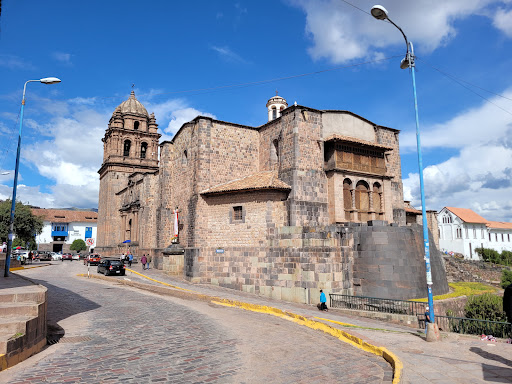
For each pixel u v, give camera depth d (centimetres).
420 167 1528
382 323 1770
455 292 2619
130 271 3850
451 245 7619
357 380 889
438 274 2652
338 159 2984
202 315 1720
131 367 943
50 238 9388
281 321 1658
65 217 9750
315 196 2878
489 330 1820
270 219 2731
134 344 1169
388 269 2361
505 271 4528
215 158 3203
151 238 4612
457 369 955
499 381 855
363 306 2273
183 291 2355
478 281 4269
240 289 2681
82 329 1363
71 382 823
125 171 6575
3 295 1124
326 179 2964
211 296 2203
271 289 2511
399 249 2383
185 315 1700
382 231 2430
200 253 2936
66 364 950
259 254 2628
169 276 3319
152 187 4741
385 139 3494
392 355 1052
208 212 3041
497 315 2130
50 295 2170
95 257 5303
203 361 1011
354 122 3259
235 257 2766
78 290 2447
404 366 980
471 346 1216
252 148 3419
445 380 866
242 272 2702
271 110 4812
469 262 5112
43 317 1135
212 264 2886
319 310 2109
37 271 3953
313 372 945
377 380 890
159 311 1781
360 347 1223
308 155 2911
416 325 1798
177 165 3900
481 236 7744
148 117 7062
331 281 2327
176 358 1031
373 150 3216
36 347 1049
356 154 3109
